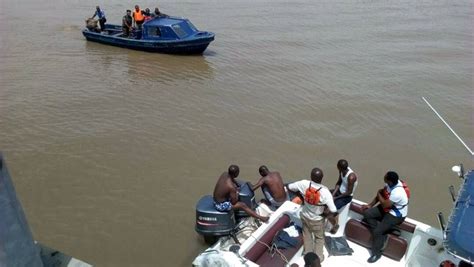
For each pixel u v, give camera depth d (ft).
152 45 74.74
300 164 40.96
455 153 43.14
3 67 66.28
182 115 50.70
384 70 66.13
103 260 29.22
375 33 87.10
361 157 42.24
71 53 74.74
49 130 46.32
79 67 67.77
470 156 42.60
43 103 53.06
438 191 37.11
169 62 71.20
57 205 34.60
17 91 56.70
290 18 98.32
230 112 51.65
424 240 22.26
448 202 35.65
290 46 78.38
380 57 72.43
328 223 25.02
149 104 53.83
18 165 39.86
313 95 56.54
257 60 71.15
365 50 76.13
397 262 23.11
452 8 110.22
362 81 61.52
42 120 48.57
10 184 9.68
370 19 98.37
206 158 41.60
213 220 26.84
